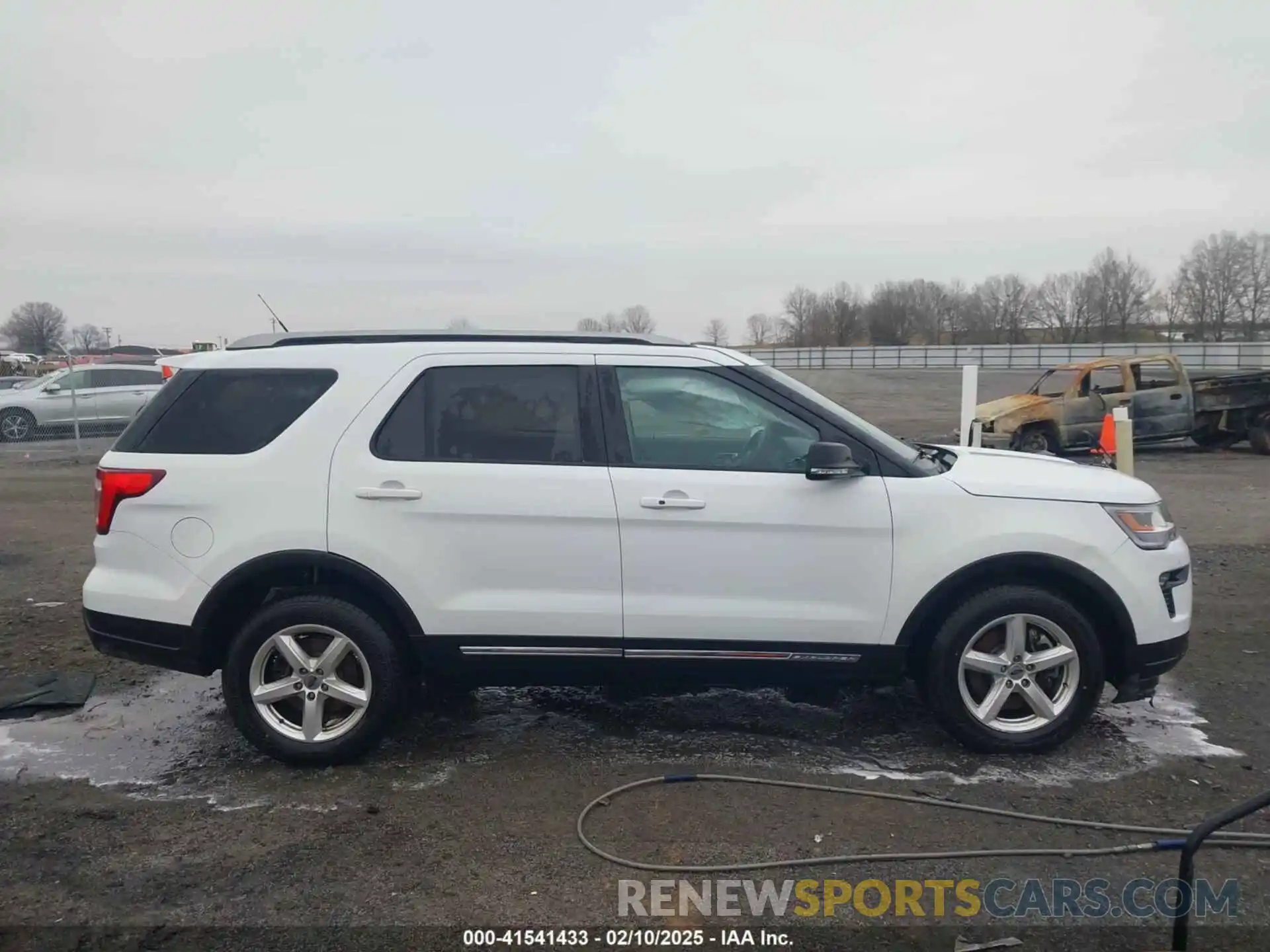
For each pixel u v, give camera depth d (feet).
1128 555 14.67
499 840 12.62
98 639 14.82
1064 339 278.46
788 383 15.19
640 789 14.02
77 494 42.93
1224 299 255.09
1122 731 16.20
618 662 14.70
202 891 11.43
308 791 14.05
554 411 14.82
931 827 12.95
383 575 14.34
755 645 14.64
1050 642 14.83
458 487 14.37
